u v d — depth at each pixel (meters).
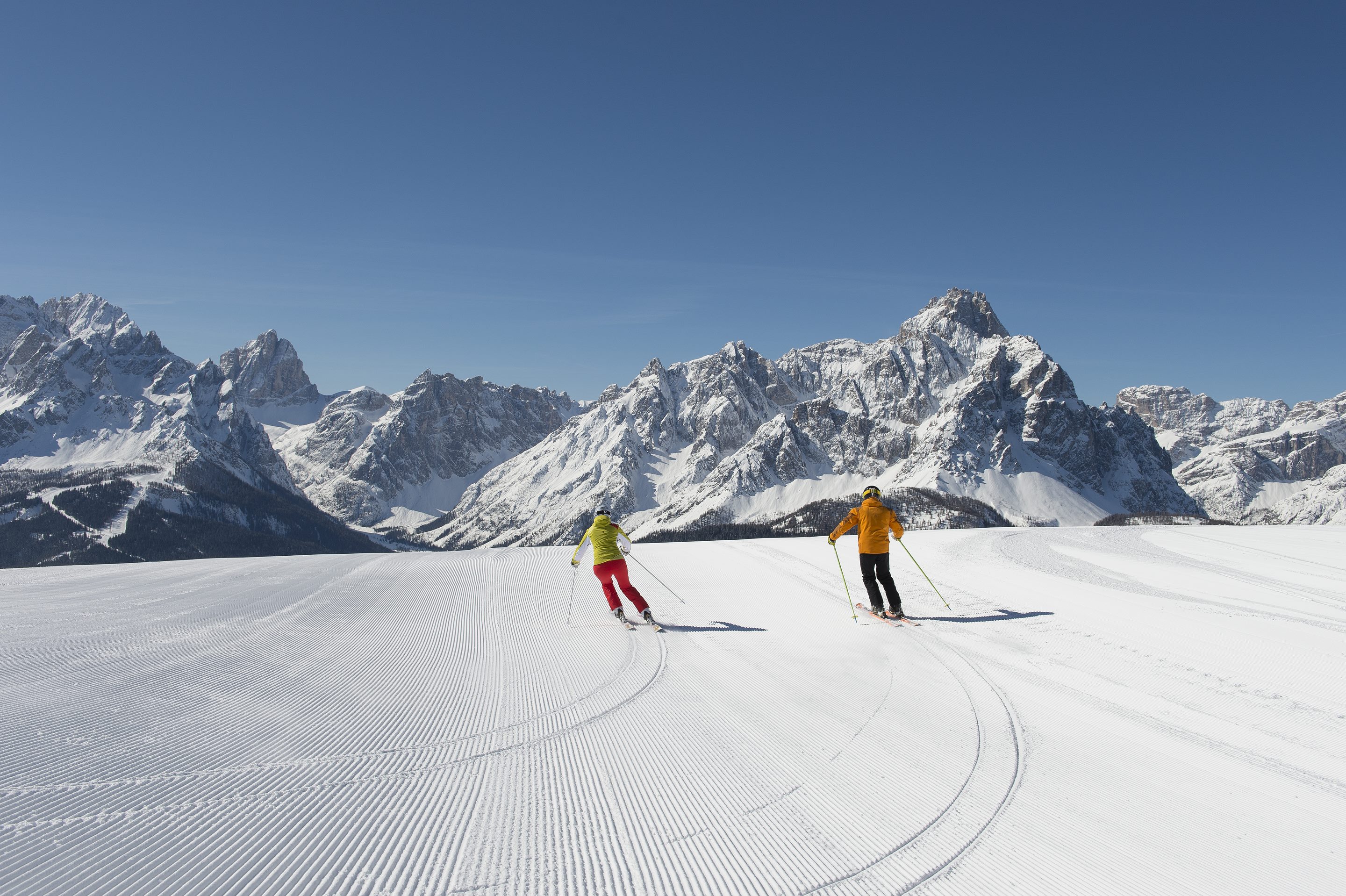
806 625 11.02
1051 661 8.62
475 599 13.68
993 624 10.62
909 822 4.75
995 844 4.46
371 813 4.79
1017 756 5.85
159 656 8.97
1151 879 4.04
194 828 4.47
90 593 14.27
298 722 6.61
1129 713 6.82
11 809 4.62
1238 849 4.36
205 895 3.71
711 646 9.80
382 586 15.21
